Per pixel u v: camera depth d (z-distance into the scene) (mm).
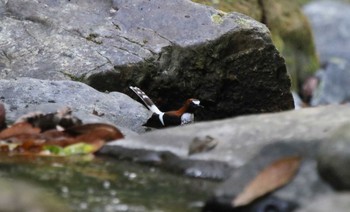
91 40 13734
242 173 7688
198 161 8539
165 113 12469
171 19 14172
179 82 13906
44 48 13492
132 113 11789
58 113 9648
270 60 14211
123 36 13883
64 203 7570
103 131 9406
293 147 7914
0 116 9844
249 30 14016
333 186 7230
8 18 13945
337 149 7203
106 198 7801
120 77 13367
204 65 13977
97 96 11797
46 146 9289
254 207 7344
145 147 9008
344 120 8352
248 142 8492
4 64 13234
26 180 8234
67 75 13062
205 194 7984
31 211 6570
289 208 7250
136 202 7723
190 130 9055
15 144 9312
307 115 8711
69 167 8766
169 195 7961
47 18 13961
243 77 14234
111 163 8969
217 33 13930
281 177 7465
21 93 11367
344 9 35000
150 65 13602
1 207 6496
